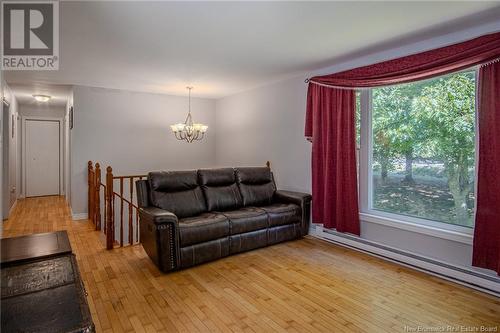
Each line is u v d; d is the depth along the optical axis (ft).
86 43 9.66
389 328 6.71
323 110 12.72
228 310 7.43
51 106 24.02
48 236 5.85
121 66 12.37
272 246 12.34
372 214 11.64
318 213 13.12
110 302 7.79
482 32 8.55
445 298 8.00
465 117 9.23
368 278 9.25
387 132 11.34
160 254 9.46
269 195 14.23
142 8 7.31
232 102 19.12
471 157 9.11
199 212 12.06
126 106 17.67
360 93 11.91
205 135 20.54
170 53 10.78
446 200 9.73
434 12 7.70
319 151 12.96
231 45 9.98
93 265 10.21
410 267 10.02
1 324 3.03
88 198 16.58
